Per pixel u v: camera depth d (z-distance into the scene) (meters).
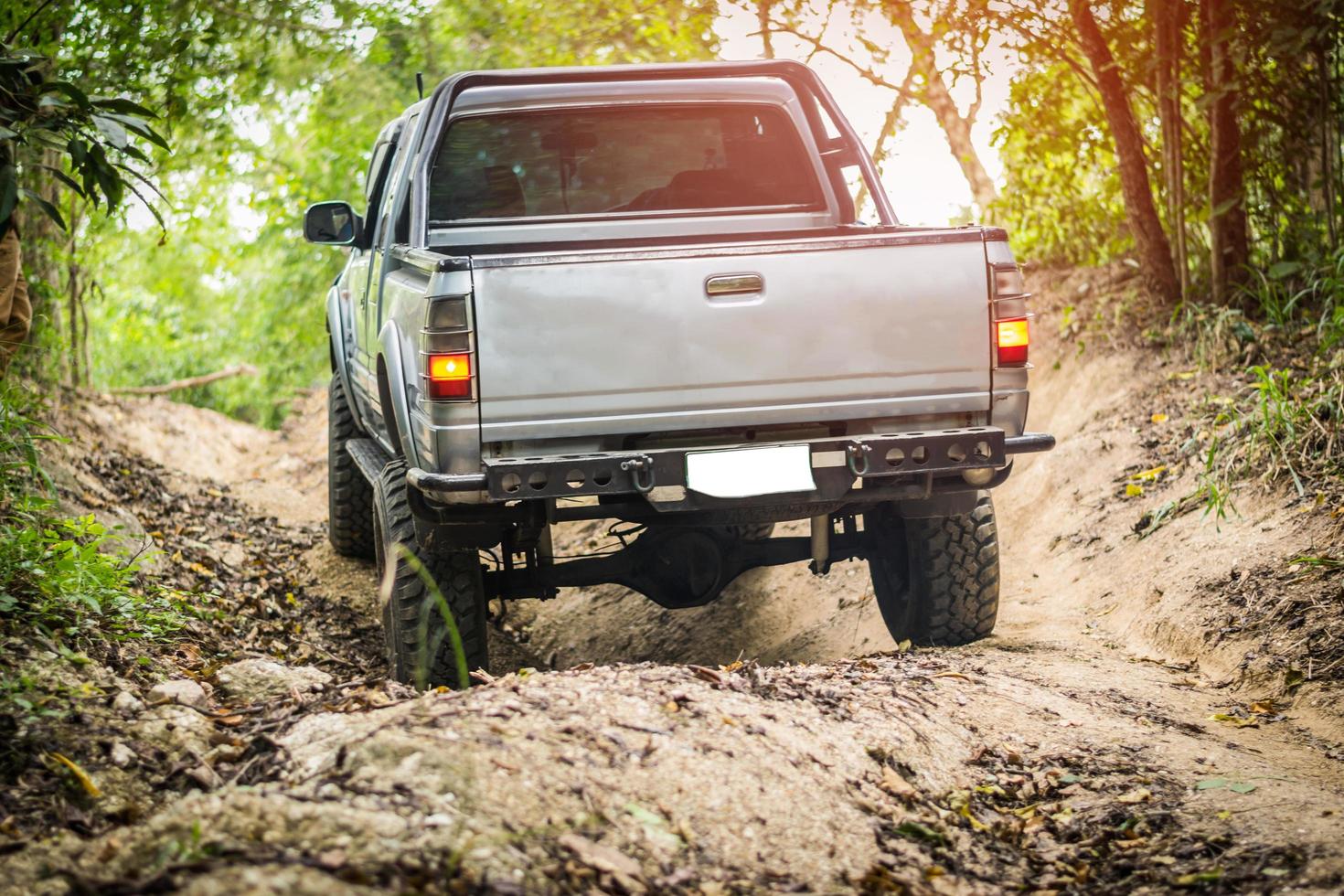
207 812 2.58
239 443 12.83
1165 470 6.46
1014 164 10.04
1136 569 5.72
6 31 7.63
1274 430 5.91
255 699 4.00
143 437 10.88
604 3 10.58
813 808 3.10
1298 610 4.70
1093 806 3.37
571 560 4.76
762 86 5.52
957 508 4.68
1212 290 7.85
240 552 7.39
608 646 6.56
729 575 4.94
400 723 3.17
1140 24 8.08
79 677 3.81
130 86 8.55
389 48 11.86
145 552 6.14
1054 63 8.88
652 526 4.41
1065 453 7.29
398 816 2.62
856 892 2.76
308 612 6.47
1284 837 3.05
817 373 4.12
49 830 2.93
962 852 3.12
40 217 9.39
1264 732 4.07
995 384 4.26
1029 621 5.56
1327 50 7.15
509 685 3.58
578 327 3.97
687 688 3.66
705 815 2.95
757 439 4.20
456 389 3.92
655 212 5.50
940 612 5.05
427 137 5.12
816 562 5.02
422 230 5.02
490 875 2.46
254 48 10.43
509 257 3.94
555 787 2.88
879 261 4.15
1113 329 8.44
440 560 4.43
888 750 3.54
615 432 4.03
